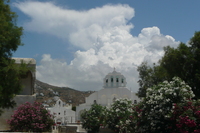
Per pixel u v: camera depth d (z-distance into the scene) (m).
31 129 23.69
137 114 24.14
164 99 19.70
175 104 18.53
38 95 128.38
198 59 28.91
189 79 29.08
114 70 93.69
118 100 44.44
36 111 24.53
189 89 20.28
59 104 80.00
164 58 31.98
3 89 16.91
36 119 24.06
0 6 16.83
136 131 23.61
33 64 27.44
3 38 15.54
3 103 17.83
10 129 24.67
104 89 90.25
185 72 29.70
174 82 20.64
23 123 23.72
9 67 16.47
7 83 16.80
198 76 27.33
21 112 24.03
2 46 16.38
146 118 21.30
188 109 18.06
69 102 132.50
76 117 83.56
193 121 17.14
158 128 19.58
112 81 92.06
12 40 17.20
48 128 25.17
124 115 41.91
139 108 22.59
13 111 25.94
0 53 16.55
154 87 21.97
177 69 30.62
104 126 46.56
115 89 89.44
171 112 18.66
